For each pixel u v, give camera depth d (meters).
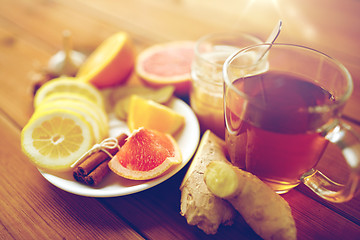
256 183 0.25
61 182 0.27
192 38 0.50
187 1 0.60
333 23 0.50
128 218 0.27
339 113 0.22
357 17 0.51
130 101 0.37
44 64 0.45
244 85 0.27
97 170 0.28
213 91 0.32
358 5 0.54
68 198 0.29
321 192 0.25
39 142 0.30
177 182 0.30
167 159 0.28
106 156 0.30
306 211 0.27
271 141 0.24
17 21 0.57
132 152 0.29
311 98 0.26
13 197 0.29
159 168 0.28
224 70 0.25
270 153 0.24
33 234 0.26
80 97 0.36
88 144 0.30
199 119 0.36
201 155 0.28
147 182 0.27
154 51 0.44
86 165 0.28
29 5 0.62
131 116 0.34
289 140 0.23
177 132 0.33
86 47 0.50
